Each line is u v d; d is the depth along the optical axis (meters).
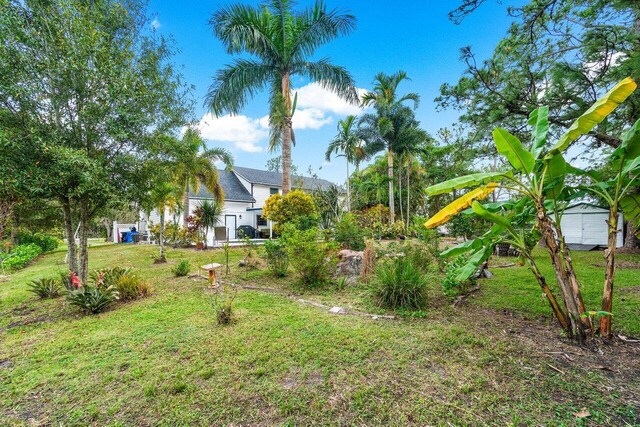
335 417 2.12
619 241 13.01
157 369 2.85
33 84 4.91
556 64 6.29
